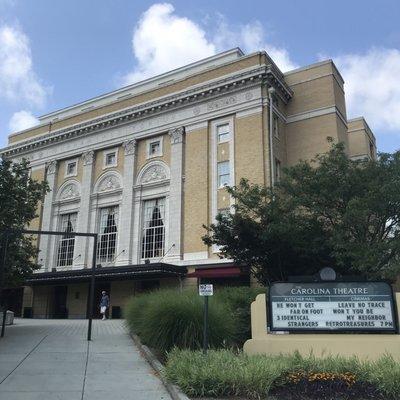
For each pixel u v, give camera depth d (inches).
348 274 737.0
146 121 1534.2
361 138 1708.9
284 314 447.2
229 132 1346.0
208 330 471.2
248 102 1323.8
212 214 1307.8
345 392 315.9
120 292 1440.7
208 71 1430.9
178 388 334.0
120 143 1587.1
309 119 1391.5
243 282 1210.0
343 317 436.5
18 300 1699.1
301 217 753.6
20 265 816.3
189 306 488.1
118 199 1551.4
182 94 1435.8
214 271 1225.4
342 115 1433.3
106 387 355.3
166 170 1456.7
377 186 695.1
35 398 318.7
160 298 531.2
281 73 1417.3
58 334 698.2
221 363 355.6
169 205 1402.6
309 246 729.6
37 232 682.2
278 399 315.6
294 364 362.6
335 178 743.7
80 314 1524.4
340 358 375.2
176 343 466.9
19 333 714.8
